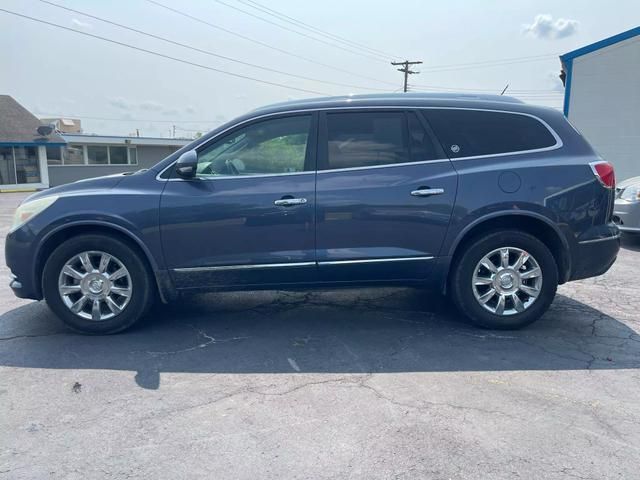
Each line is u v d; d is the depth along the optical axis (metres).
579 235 4.58
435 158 4.59
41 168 30.97
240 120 4.66
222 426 3.16
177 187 4.55
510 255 4.66
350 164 4.58
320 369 3.95
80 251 4.55
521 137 4.67
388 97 4.77
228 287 4.66
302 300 5.71
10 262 4.62
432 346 4.39
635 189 8.43
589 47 16.52
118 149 38.16
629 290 6.06
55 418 3.26
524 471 2.71
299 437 3.03
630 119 16.44
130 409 3.37
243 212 4.49
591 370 3.91
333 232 4.53
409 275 4.66
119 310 4.63
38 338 4.62
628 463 2.77
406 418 3.22
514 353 4.23
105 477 2.69
